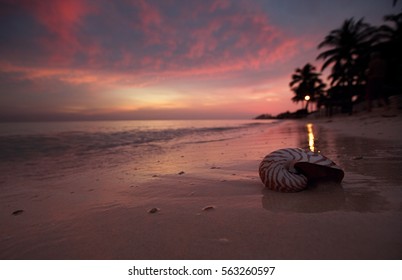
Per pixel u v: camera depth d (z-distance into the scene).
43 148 11.57
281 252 1.61
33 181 4.75
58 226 2.30
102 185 3.92
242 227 1.98
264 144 7.88
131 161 6.64
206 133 19.14
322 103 46.00
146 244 1.83
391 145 5.44
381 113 19.91
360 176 3.11
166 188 3.38
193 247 1.75
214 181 3.57
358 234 1.74
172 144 11.03
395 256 1.48
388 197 2.38
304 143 7.19
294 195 2.65
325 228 1.86
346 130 11.05
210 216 2.26
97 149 10.73
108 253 1.76
